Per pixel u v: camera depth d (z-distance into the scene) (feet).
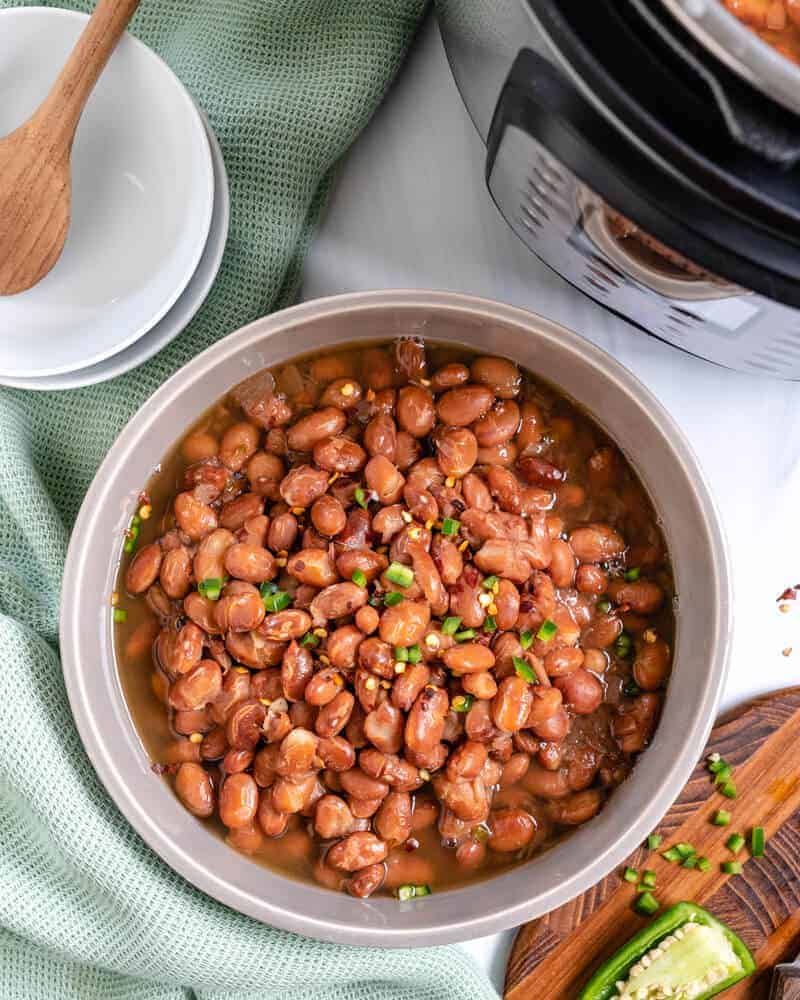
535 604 1.82
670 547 1.86
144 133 1.95
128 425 1.82
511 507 1.85
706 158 1.42
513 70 1.52
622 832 1.79
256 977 1.92
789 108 1.36
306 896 1.83
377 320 1.84
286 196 1.98
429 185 2.05
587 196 1.58
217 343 1.81
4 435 2.01
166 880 1.91
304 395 1.90
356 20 1.95
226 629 1.82
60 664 1.96
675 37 1.37
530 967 2.01
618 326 2.05
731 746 2.01
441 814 1.83
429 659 1.81
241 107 1.96
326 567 1.81
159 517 1.90
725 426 2.05
